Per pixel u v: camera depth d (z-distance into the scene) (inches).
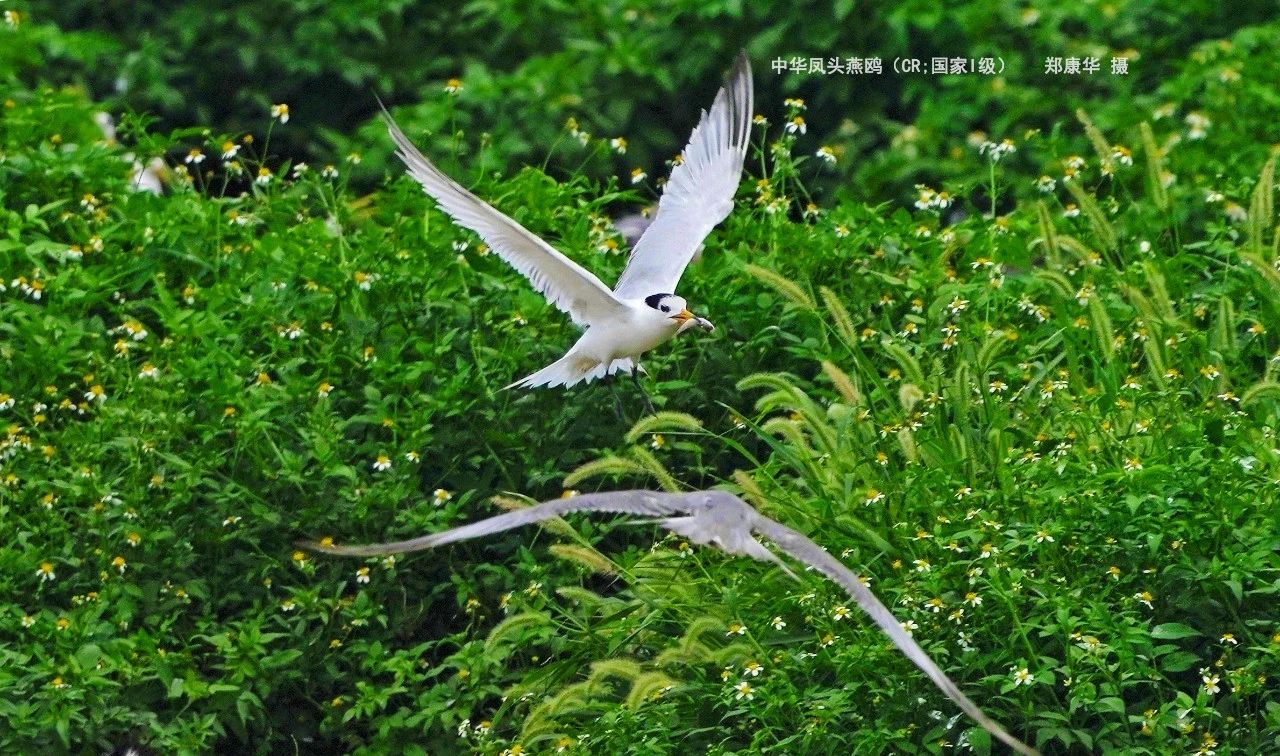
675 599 463.2
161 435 502.6
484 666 475.2
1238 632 430.0
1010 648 423.5
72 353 527.8
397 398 514.9
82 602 480.7
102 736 462.0
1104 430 477.4
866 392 519.8
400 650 482.0
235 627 492.7
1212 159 636.1
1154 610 434.6
